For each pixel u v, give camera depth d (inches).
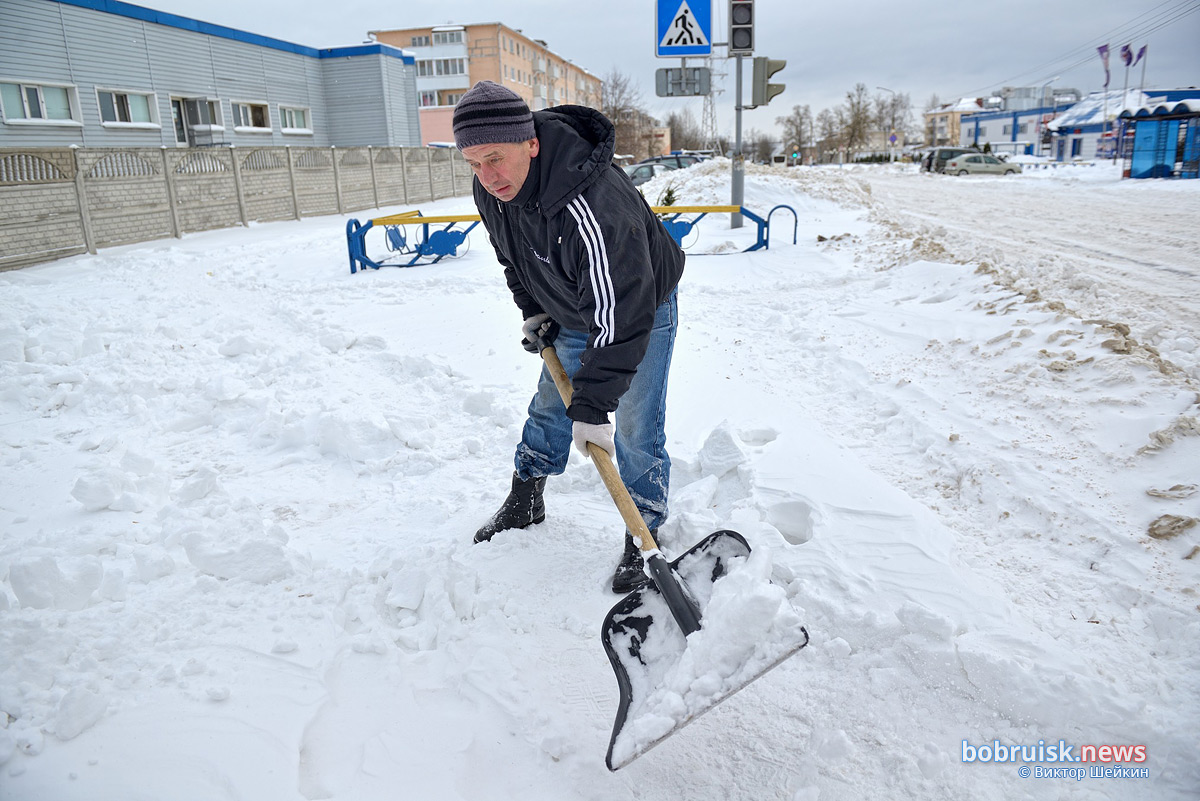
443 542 113.8
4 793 67.1
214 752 72.4
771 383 190.5
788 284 311.6
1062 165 1626.5
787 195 666.8
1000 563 105.4
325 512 127.9
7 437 161.9
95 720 75.4
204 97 989.2
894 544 106.0
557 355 109.5
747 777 73.8
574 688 85.6
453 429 162.1
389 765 73.6
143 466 133.9
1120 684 79.9
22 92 775.1
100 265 429.4
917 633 87.0
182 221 591.8
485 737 77.7
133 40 880.9
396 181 950.4
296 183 744.3
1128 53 1685.5
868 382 184.4
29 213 446.6
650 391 103.5
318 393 184.4
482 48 2600.9
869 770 73.0
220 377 178.7
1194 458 121.8
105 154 510.3
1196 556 101.0
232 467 146.0
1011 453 135.6
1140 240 458.9
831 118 3408.0
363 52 1214.3
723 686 71.1
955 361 187.0
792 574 100.5
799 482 125.3
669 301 101.4
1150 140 1023.6
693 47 467.5
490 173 87.2
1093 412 144.4
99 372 195.9
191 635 89.4
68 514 123.3
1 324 212.4
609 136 87.6
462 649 90.6
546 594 101.9
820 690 83.4
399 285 331.6
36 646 83.0
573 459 141.8
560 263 92.5
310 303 298.0
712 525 112.3
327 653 87.8
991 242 460.4
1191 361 176.4
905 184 1205.1
